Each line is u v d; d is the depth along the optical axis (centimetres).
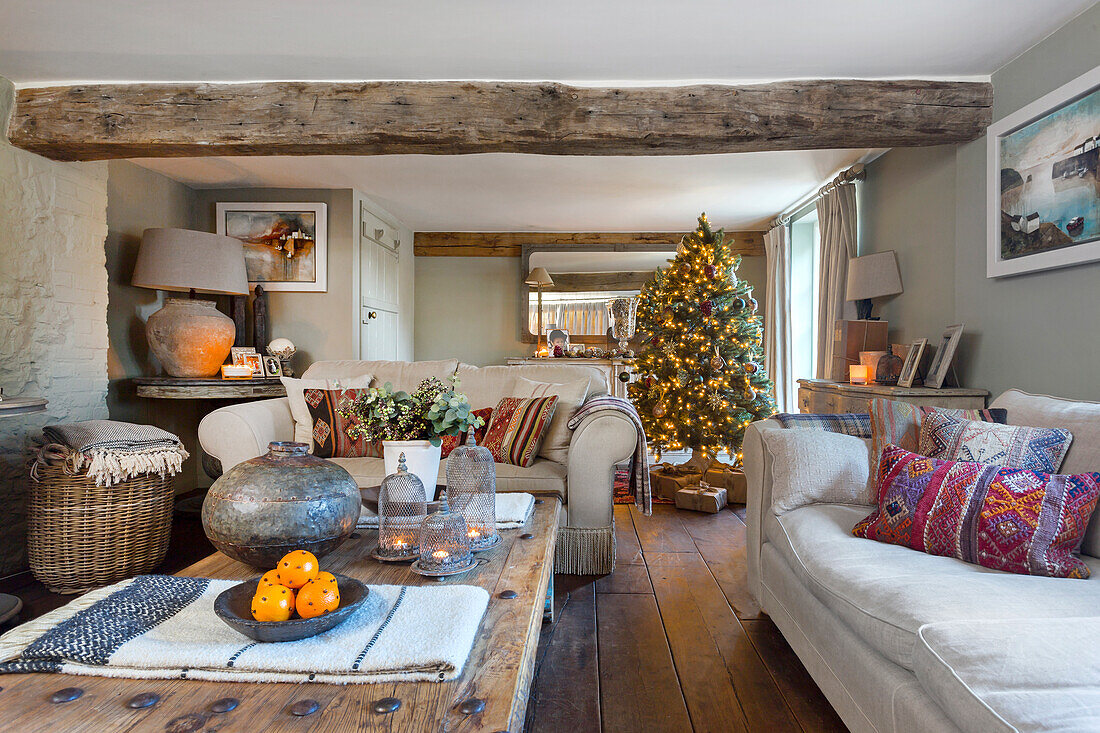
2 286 297
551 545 180
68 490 267
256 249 519
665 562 320
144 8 242
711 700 188
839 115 302
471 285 716
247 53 278
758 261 687
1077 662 108
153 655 101
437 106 303
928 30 259
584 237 706
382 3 239
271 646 105
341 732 84
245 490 145
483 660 105
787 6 241
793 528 207
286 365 489
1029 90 276
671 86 306
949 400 306
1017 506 168
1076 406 202
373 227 571
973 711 105
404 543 166
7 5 239
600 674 204
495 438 319
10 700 93
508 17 249
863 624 149
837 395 363
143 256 411
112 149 313
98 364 356
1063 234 253
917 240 380
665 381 472
